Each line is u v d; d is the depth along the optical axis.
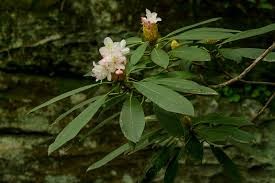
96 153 3.06
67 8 3.10
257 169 2.98
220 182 2.96
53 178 3.05
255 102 3.03
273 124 3.00
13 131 3.11
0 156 3.09
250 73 3.04
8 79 3.14
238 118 1.77
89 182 3.04
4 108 3.11
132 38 1.78
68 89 3.13
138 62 1.70
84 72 3.13
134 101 1.56
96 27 3.10
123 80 1.61
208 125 1.78
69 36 3.11
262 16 3.10
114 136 3.07
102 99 1.60
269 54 1.81
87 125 3.06
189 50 1.68
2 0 3.12
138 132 1.50
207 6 3.07
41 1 3.11
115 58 1.60
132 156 3.02
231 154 2.96
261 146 2.97
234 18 3.09
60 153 3.07
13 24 3.12
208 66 2.23
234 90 3.03
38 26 3.12
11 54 3.13
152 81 1.58
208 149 2.97
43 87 3.14
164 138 1.80
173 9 3.08
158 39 1.74
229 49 1.84
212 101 3.02
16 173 3.08
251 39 3.07
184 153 1.83
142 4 3.08
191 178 2.98
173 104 1.48
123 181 3.02
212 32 1.72
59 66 3.14
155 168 1.89
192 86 1.56
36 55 3.13
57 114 3.10
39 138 3.10
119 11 3.09
